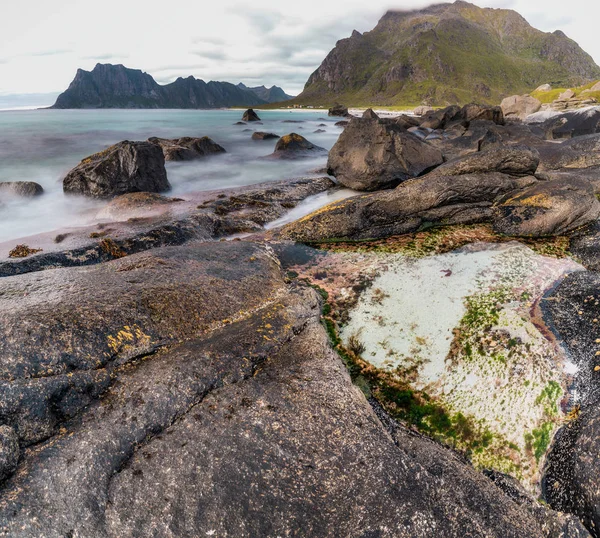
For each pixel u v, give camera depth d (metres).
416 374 9.18
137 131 70.38
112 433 5.97
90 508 5.18
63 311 7.54
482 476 6.79
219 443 5.97
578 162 24.38
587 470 6.48
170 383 6.72
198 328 8.34
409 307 11.14
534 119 73.00
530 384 8.55
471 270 12.74
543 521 5.91
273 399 6.79
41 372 6.55
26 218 20.45
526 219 15.26
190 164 34.31
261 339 8.05
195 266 10.48
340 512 5.30
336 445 6.12
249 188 23.53
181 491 5.39
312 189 23.88
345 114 130.25
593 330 9.39
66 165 36.06
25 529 4.92
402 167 23.62
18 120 102.44
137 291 8.65
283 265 13.77
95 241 13.80
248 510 5.27
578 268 12.77
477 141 29.73
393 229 15.95
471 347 9.62
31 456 5.67
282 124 90.25
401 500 5.43
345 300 11.60
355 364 9.56
